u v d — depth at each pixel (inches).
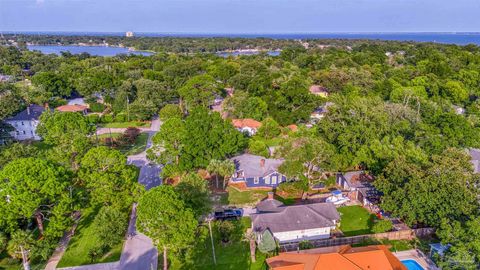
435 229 1373.0
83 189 1498.5
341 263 1064.8
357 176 1808.6
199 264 1236.5
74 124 2001.7
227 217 1544.0
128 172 1438.2
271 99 3184.1
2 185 1173.1
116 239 1277.1
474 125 2412.6
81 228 1450.5
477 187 1353.3
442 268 1107.3
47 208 1301.7
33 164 1224.2
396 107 2255.2
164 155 1822.1
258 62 4805.6
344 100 2503.7
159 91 3467.0
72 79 4074.8
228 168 1734.7
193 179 1385.3
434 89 3408.0
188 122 1898.4
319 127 2102.6
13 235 1135.0
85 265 1216.2
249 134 2731.3
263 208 1507.1
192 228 1101.7
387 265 1076.5
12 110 2600.9
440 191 1275.8
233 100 3053.6
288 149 1717.5
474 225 1086.4
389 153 1708.9
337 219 1437.0
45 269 1191.6
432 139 1953.7
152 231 1082.1
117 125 3029.0
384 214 1541.6
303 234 1381.6
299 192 1788.9
